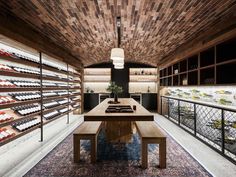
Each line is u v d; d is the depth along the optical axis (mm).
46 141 4047
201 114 4676
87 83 9461
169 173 2549
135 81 9398
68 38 4605
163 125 5676
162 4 2855
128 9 3051
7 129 3131
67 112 6016
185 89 5898
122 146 3719
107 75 9422
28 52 4055
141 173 2551
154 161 2963
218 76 3506
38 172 2576
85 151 3430
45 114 4652
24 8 2799
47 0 2668
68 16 3279
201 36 3990
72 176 2467
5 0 2520
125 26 3924
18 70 3393
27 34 3410
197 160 2986
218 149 3387
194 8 2943
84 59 7641
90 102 9242
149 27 3980
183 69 5711
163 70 7715
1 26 2652
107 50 6348
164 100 7531
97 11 3113
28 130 3500
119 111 3121
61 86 5734
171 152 3346
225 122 3539
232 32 2916
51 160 2998
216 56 3525
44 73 4996
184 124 5477
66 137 4367
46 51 4293
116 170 2643
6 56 2947
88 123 3574
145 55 7199
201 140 3986
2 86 2936
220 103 4082
